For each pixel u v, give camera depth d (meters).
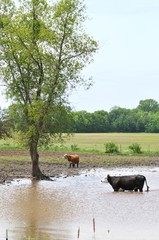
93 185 39.84
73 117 45.00
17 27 43.22
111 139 138.12
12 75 44.22
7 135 74.69
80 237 22.33
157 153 78.06
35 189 37.03
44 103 43.22
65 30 43.56
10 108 44.78
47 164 57.03
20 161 59.47
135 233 23.17
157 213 27.88
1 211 28.45
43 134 43.75
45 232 23.28
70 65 43.84
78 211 28.61
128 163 60.28
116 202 31.66
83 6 43.78
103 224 25.12
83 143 116.38
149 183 41.38
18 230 23.66
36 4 43.28
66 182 41.59
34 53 43.03
